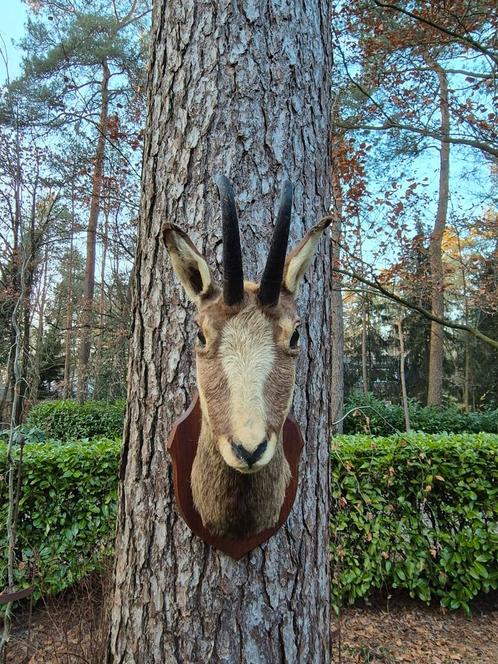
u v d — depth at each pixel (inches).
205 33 82.9
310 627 76.2
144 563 75.7
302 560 76.5
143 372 81.7
